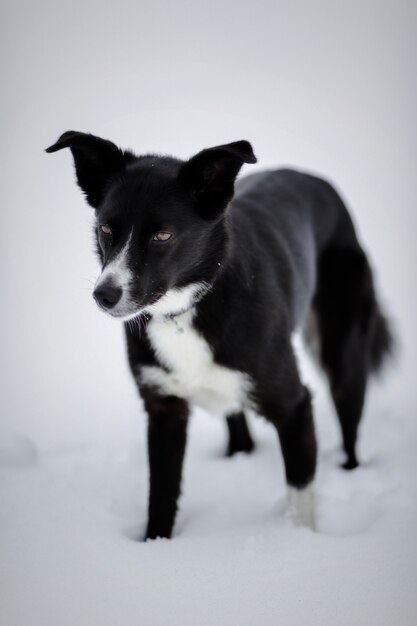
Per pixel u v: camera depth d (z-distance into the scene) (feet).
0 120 28.32
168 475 10.19
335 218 13.25
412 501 10.33
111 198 8.90
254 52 33.91
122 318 8.63
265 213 11.31
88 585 8.25
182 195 8.95
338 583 8.18
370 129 27.81
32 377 16.42
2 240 22.43
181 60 33.35
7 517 9.50
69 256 21.85
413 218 22.71
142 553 8.87
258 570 8.43
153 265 8.77
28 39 34.73
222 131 26.96
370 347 13.20
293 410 10.03
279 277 10.52
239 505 10.94
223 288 9.43
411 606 7.82
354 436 12.39
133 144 25.43
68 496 10.30
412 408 14.46
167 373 9.83
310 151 25.93
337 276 13.00
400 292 19.03
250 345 9.57
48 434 13.82
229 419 12.76
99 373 16.75
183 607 7.88
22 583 8.29
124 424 14.34
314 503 10.02
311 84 31.04
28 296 20.02
